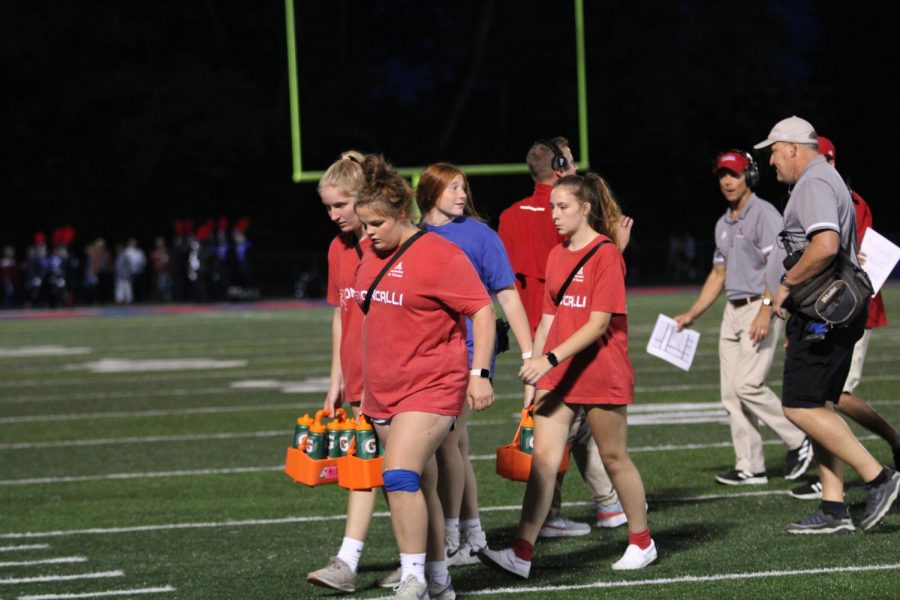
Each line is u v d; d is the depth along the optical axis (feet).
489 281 41.88
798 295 42.19
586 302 39.04
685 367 53.01
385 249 35.27
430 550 36.86
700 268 273.75
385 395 35.37
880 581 37.42
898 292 209.36
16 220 278.67
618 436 39.75
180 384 100.27
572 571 40.50
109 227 280.31
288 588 39.88
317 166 217.97
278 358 119.24
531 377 37.83
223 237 232.32
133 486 58.90
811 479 51.44
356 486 37.73
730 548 42.55
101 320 192.03
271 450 67.46
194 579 41.57
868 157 319.06
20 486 59.88
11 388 101.96
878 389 84.02
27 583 41.93
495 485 56.13
